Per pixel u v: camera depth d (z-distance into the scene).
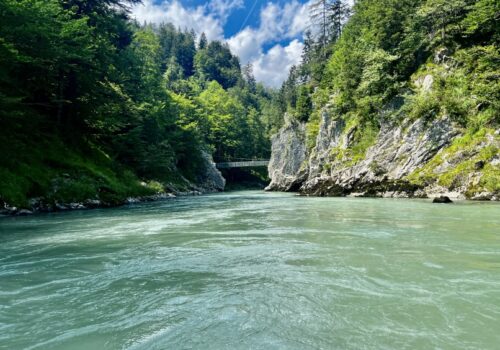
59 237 12.04
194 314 5.20
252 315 5.11
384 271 7.15
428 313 5.00
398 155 34.56
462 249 9.02
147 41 80.81
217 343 4.26
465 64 34.69
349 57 50.50
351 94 48.00
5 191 19.66
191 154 64.31
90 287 6.56
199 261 8.44
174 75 136.62
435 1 39.25
